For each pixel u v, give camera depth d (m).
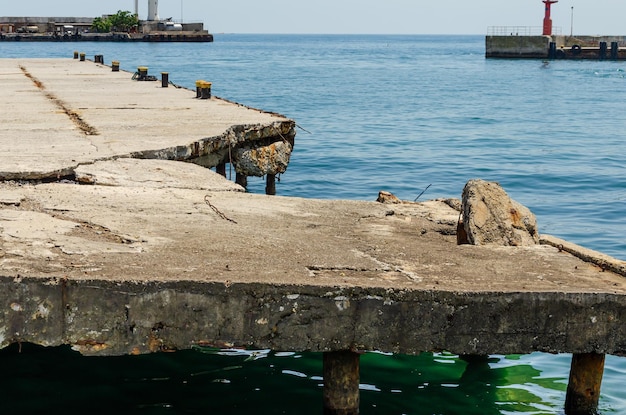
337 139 26.05
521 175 20.31
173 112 16.17
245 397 7.27
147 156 11.20
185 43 155.12
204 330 5.95
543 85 56.34
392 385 7.67
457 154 23.52
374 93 46.12
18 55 83.19
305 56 112.94
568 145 25.97
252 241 7.25
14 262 6.24
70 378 7.58
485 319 6.04
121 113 15.92
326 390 6.37
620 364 8.30
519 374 8.03
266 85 50.91
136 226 7.59
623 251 13.33
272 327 5.96
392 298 5.99
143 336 5.91
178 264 6.39
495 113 36.28
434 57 117.56
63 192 8.88
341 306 5.97
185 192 9.20
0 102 18.00
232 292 5.91
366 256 6.96
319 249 7.11
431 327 6.02
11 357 7.99
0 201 8.24
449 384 7.75
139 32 131.25
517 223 7.78
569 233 14.56
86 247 6.78
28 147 11.34
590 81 60.91
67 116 15.37
